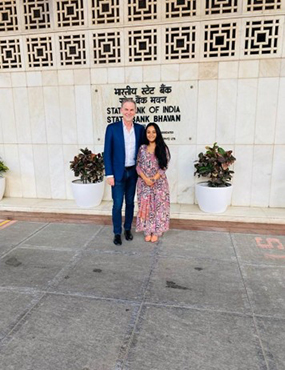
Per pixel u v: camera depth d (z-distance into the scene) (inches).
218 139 177.5
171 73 174.6
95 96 185.6
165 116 180.1
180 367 71.1
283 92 165.5
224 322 86.7
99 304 95.9
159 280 110.2
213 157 164.7
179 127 180.2
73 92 187.6
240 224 162.1
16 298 99.5
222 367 70.9
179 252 133.7
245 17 161.0
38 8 182.2
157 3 168.6
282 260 125.3
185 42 169.9
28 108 195.3
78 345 78.4
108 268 119.6
